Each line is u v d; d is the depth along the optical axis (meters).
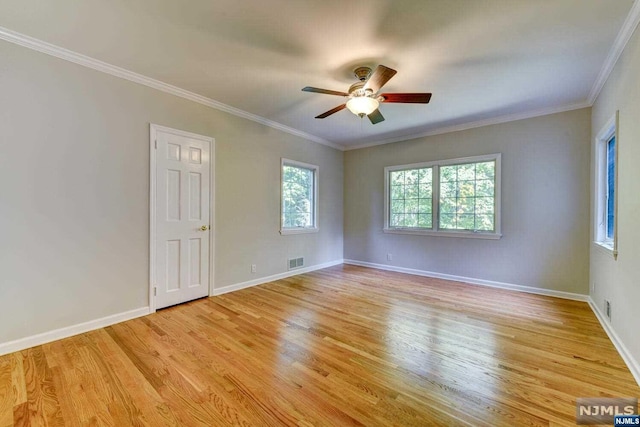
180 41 2.29
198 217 3.44
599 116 3.03
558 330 2.59
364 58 2.52
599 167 3.12
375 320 2.83
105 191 2.68
